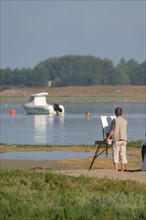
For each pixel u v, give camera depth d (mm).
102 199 34031
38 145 87938
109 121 52969
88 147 84000
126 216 30500
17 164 66188
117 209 31516
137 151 77375
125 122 51531
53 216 30328
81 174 44781
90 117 183875
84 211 30906
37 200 34625
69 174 46906
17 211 31328
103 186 39156
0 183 40062
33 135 114688
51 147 84500
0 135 115312
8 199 34656
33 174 44062
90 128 133375
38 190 38188
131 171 50906
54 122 160375
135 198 35125
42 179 40844
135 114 199875
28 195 35906
